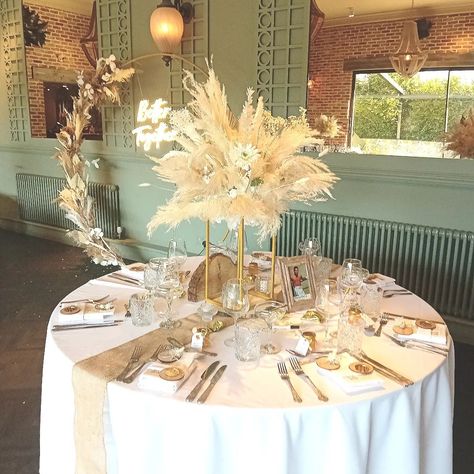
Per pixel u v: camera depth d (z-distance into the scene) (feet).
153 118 14.24
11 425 7.29
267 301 5.86
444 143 10.89
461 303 9.96
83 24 25.95
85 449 4.25
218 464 3.79
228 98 12.73
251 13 11.86
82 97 14.17
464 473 6.40
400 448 4.09
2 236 19.44
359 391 3.95
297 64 11.41
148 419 3.88
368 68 26.53
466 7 23.45
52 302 12.33
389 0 23.17
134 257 15.98
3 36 18.44
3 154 20.06
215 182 4.70
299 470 3.85
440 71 25.23
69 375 4.37
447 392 4.61
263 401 3.81
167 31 12.58
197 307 5.76
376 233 10.65
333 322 5.39
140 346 4.69
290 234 11.85
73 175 14.17
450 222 10.08
